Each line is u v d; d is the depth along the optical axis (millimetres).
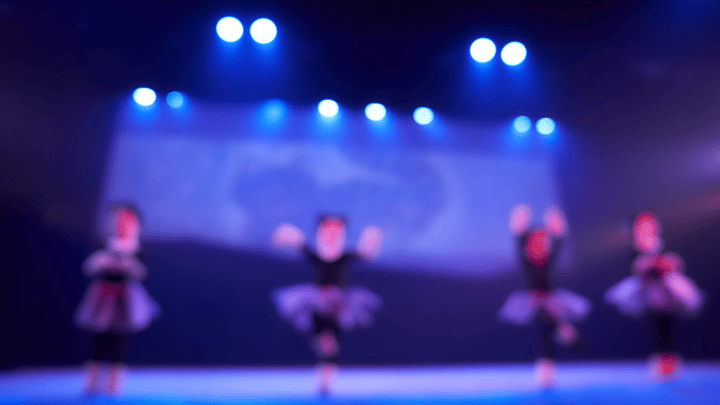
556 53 4742
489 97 5145
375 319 4809
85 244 4465
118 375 3166
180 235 4648
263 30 4434
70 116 4562
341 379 3760
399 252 4926
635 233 4160
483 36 4547
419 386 3314
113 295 3199
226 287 4645
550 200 5195
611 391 2986
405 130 5129
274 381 3623
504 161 5223
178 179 4715
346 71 4953
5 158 4371
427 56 4902
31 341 4262
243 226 4750
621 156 5301
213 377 3883
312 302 3184
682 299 3709
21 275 4309
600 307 5070
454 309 4906
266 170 4867
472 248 5016
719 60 4746
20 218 4371
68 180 4512
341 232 3516
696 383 3316
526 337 4945
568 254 5129
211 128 4844
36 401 2727
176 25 4352
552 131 5262
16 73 4359
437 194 5066
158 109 4762
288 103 4953
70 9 4133
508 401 2684
